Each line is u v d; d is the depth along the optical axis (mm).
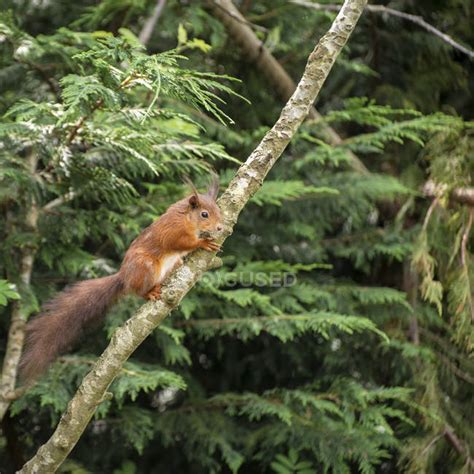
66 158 8320
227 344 13188
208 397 12844
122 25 11508
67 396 9016
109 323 9742
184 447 11266
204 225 7480
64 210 9328
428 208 12117
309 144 12578
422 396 11508
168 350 10180
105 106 7395
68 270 9852
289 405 10953
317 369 13039
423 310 12086
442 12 13656
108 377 6215
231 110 13000
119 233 10312
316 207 12227
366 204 11930
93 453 12047
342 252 12117
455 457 11469
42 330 7410
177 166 9641
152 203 10305
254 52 12055
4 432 11289
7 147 8500
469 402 12117
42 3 12820
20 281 9070
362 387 11039
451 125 11391
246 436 11273
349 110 11305
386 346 11547
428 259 11016
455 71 13625
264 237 12242
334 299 11578
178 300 6176
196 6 11602
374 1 13844
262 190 10695
